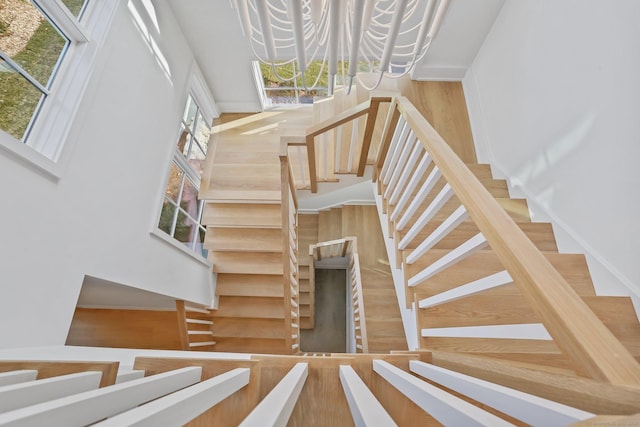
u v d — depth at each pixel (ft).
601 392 1.48
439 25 3.35
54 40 4.85
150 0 7.51
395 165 7.21
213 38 9.82
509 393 1.76
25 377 2.22
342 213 14.26
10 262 3.60
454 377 2.46
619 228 4.92
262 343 9.70
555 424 1.40
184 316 7.93
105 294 6.85
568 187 6.09
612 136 5.06
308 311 14.92
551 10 6.68
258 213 9.75
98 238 5.15
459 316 5.14
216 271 9.64
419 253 5.23
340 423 3.17
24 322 3.75
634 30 4.67
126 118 6.16
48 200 4.16
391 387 3.20
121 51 6.07
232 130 12.02
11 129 4.16
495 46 9.39
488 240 2.63
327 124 7.04
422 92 11.28
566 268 5.47
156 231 6.84
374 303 10.11
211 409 2.75
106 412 1.63
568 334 1.71
